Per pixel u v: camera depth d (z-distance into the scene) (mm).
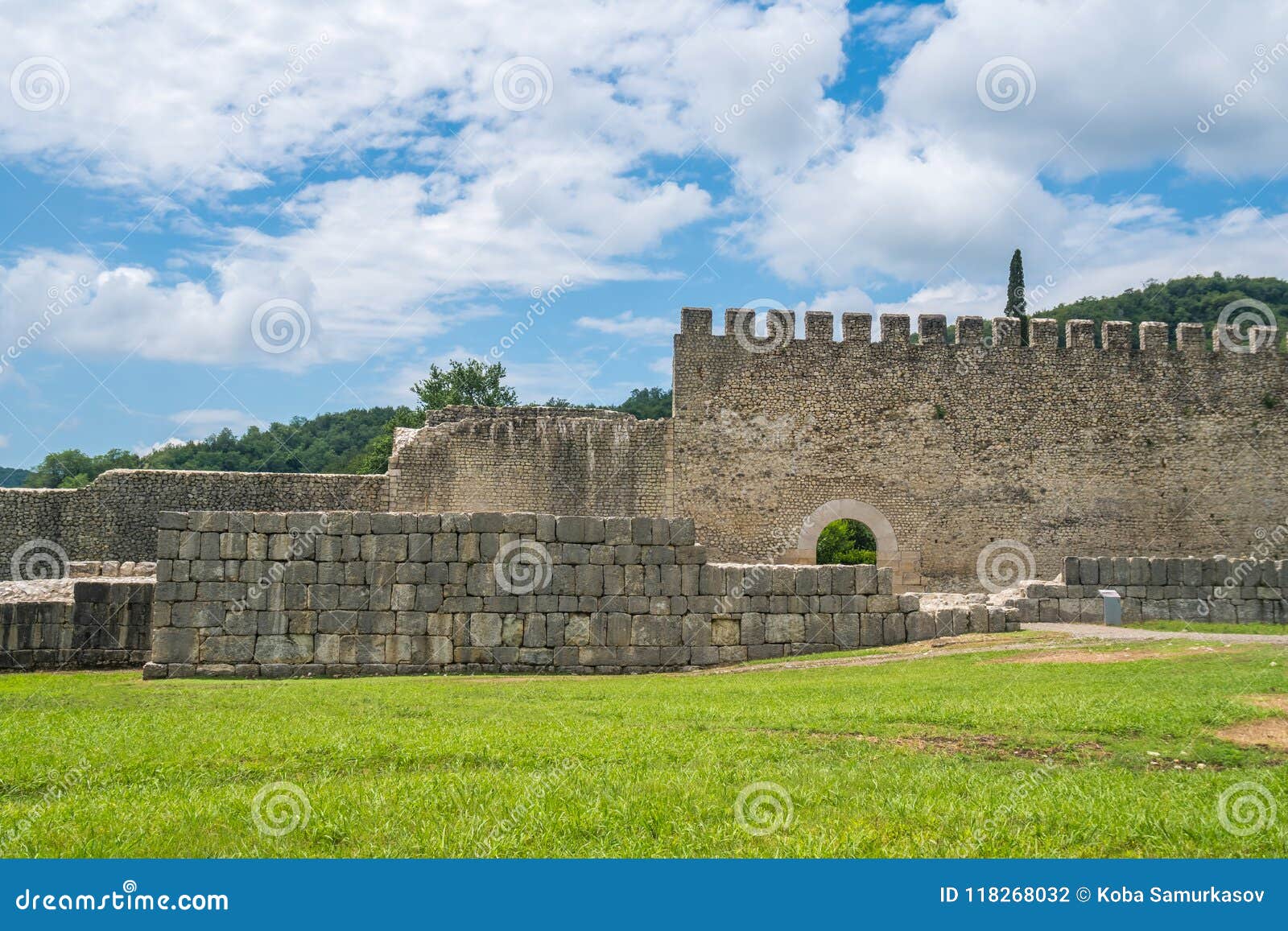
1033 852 9023
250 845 9273
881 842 9289
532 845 9305
